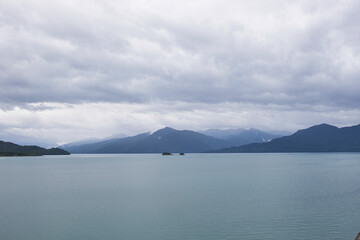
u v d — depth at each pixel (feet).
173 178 303.07
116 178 305.73
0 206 158.10
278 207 152.76
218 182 263.70
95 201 170.91
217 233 112.47
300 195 187.11
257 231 114.52
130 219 130.93
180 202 167.02
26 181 277.03
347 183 248.11
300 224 122.62
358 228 117.60
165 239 105.70
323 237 108.17
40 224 123.54
